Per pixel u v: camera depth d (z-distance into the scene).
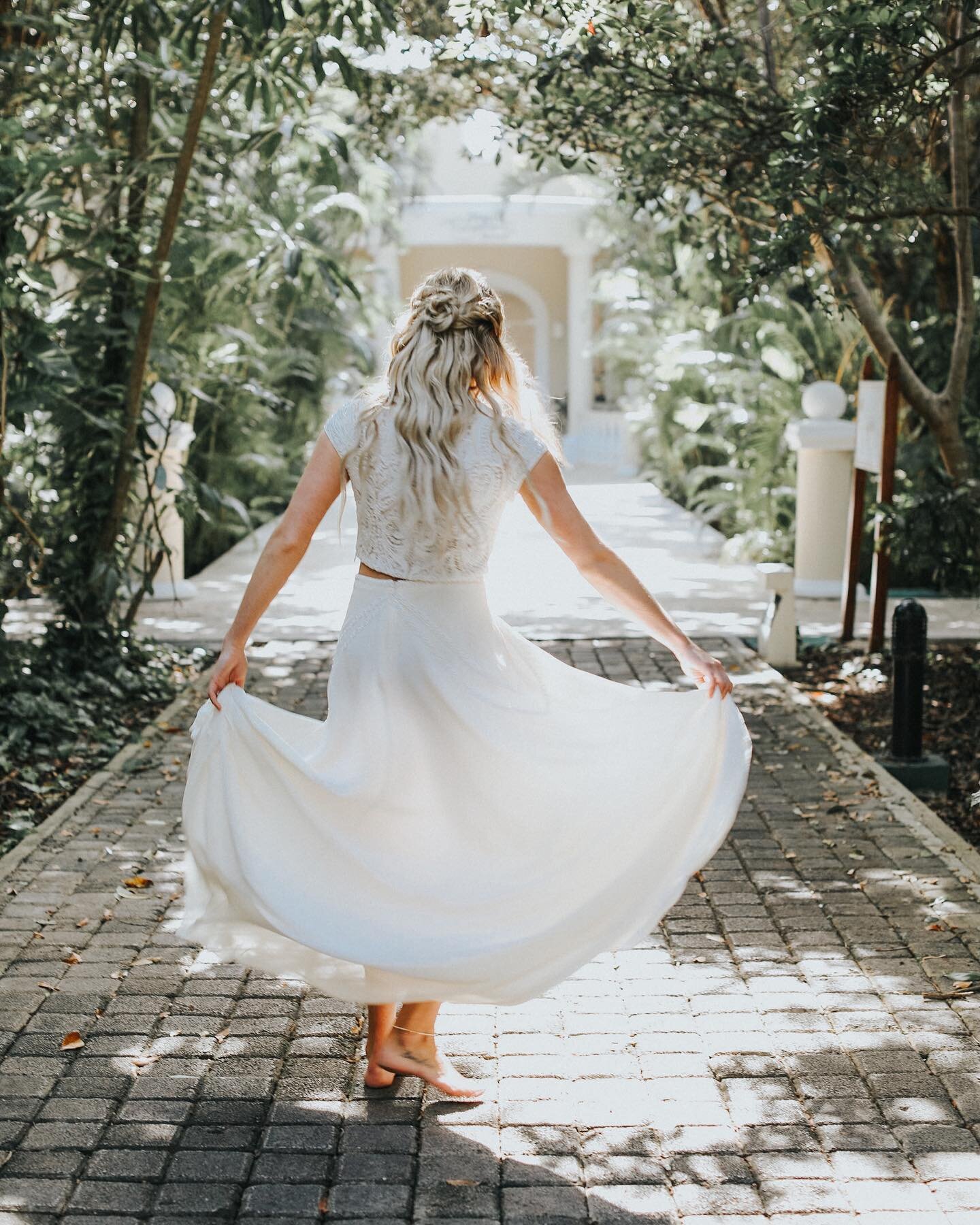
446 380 2.94
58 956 4.11
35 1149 3.05
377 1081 3.31
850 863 4.92
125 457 7.69
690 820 3.06
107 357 7.95
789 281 8.83
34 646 7.74
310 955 3.06
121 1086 3.32
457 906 2.98
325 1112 3.21
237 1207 2.85
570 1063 3.45
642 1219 2.80
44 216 7.49
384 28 6.90
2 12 6.82
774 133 6.88
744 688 7.66
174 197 7.12
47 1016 3.70
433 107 9.07
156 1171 2.96
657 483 18.72
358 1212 2.82
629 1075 3.38
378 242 19.12
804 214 6.41
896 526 8.53
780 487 12.71
